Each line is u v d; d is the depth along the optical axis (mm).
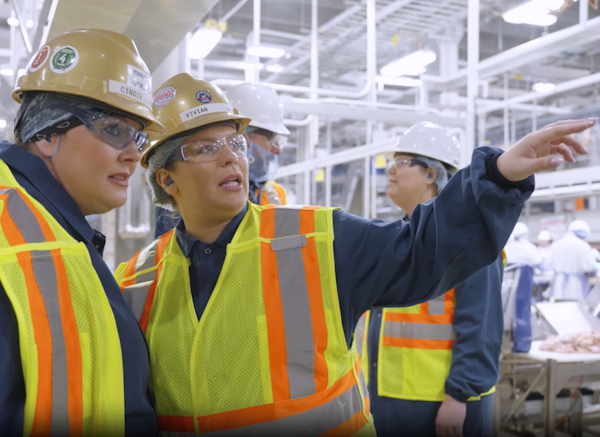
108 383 965
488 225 974
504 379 3465
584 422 3471
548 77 7113
